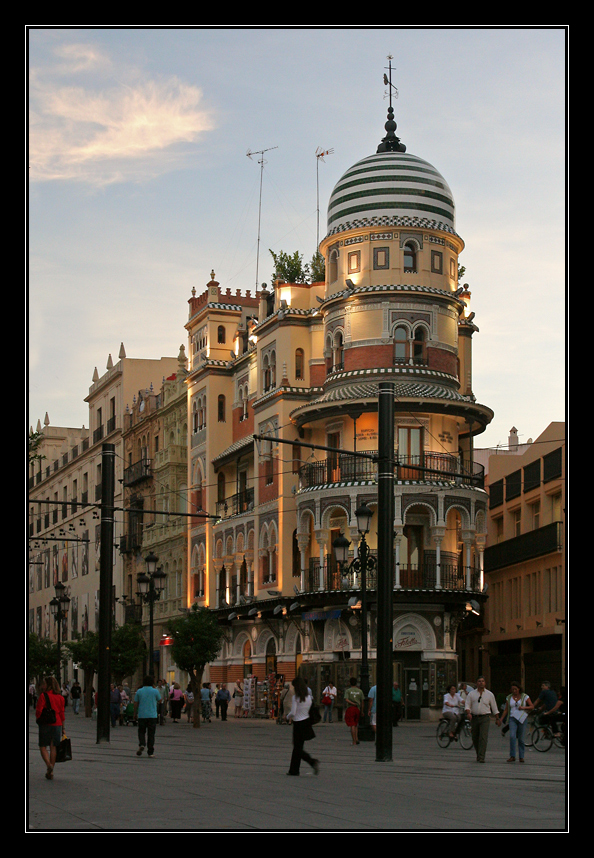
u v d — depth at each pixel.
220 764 26.83
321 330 57.56
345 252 54.38
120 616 85.31
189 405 70.88
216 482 66.88
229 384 67.81
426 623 50.38
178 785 20.50
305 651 54.28
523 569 56.72
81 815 15.93
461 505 51.22
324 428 55.25
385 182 53.91
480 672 62.81
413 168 54.31
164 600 75.06
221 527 64.50
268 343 59.50
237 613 60.78
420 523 51.28
